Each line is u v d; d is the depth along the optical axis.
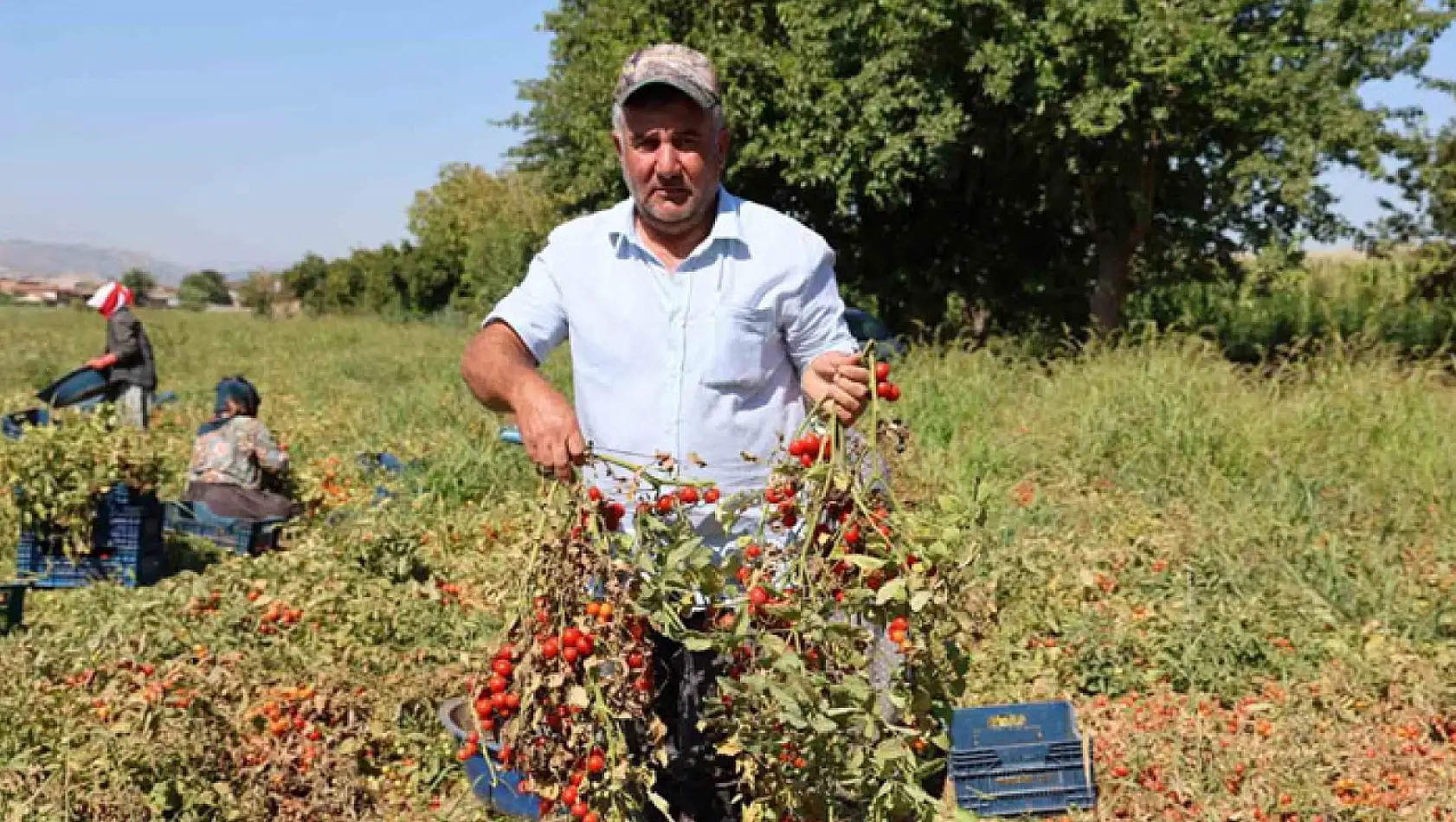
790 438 3.24
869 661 2.67
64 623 6.68
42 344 27.34
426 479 10.09
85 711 5.09
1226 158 16.69
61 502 7.60
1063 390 12.41
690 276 3.10
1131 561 7.54
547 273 3.22
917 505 2.81
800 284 3.15
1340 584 7.18
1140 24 14.95
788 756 2.56
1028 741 4.98
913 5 15.95
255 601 6.40
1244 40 15.70
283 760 4.84
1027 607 6.75
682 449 3.12
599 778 2.63
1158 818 4.65
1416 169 17.72
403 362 22.16
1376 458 10.17
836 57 17.94
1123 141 16.23
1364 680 5.86
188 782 4.59
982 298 21.16
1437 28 15.06
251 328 35.06
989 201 20.89
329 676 5.50
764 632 2.60
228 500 8.63
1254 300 22.94
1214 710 5.63
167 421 13.80
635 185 3.00
